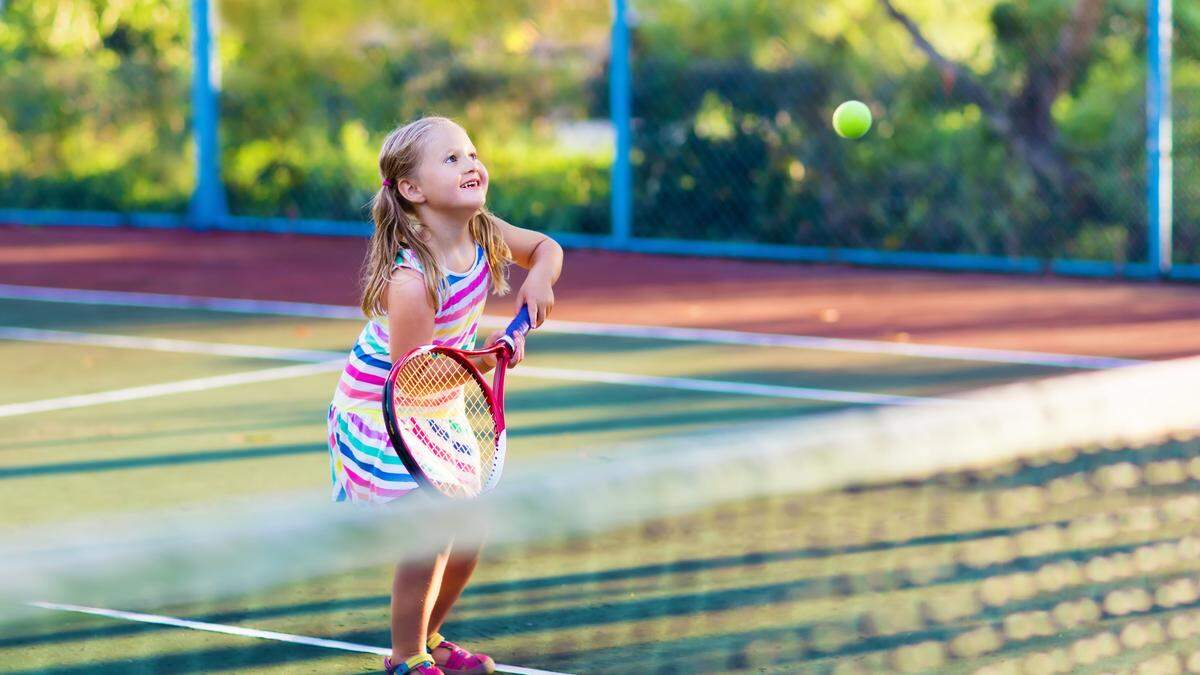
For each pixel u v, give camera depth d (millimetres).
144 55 17203
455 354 3971
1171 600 4332
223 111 16391
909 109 14711
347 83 16203
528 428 6988
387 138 4004
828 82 14508
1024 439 6008
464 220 4031
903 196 14453
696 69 14562
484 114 15742
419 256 3922
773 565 4730
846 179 14469
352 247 14984
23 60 17391
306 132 16312
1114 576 4566
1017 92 14641
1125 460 5867
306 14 16250
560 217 15258
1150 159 12766
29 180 17391
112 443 6730
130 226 16750
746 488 4660
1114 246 13898
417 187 3936
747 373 8492
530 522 3158
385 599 4520
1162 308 11047
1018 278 12953
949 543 4922
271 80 16344
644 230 14812
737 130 14539
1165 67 12641
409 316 3889
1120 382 5273
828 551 4863
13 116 17328
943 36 15133
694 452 3611
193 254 14453
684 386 8086
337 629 4270
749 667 3896
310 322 10516
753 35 14656
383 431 3975
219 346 9508
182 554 2619
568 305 11312
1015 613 4258
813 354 9156
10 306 11312
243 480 6031
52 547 2529
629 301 11500
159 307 11258
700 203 14641
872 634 4117
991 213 14406
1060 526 5078
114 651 4082
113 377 8430
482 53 15766
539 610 4383
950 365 8766
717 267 13680
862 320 10547
